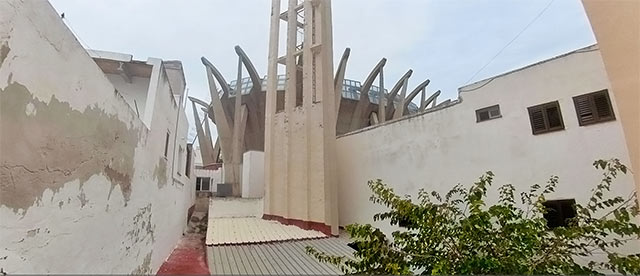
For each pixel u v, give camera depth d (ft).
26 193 5.79
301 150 37.60
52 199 6.68
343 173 38.91
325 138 34.81
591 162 19.31
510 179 22.86
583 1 9.97
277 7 48.39
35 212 6.07
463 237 11.91
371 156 35.27
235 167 65.16
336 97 61.46
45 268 6.40
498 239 11.82
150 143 16.10
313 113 36.86
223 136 68.18
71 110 7.43
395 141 32.60
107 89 9.66
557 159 20.77
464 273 11.08
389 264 11.53
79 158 7.88
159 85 18.19
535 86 22.52
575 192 19.66
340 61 63.77
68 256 7.36
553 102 21.47
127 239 12.32
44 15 6.28
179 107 28.48
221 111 68.64
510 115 23.63
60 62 6.91
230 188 63.72
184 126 33.17
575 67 20.71
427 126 29.66
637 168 8.55
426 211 13.00
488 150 24.59
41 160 6.26
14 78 5.43
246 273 18.53
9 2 5.26
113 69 23.44
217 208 45.16
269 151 43.11
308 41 39.40
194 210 57.82
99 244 9.32
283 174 40.19
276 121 43.45
